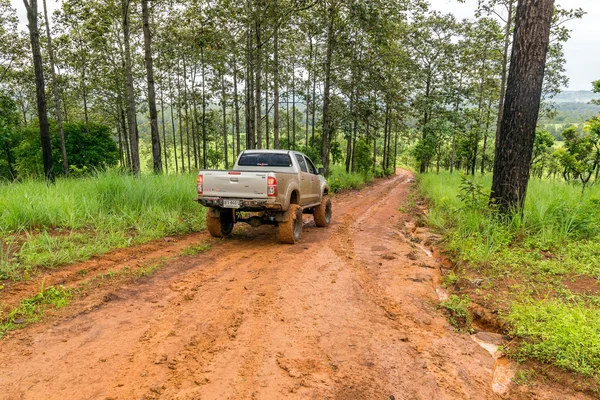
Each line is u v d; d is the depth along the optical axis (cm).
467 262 663
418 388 316
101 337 385
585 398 309
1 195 878
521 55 803
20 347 358
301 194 899
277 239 875
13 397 285
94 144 3075
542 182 1530
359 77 2444
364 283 566
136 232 815
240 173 764
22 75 2972
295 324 424
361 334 406
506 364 369
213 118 4578
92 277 546
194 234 880
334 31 2331
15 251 612
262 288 535
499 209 842
